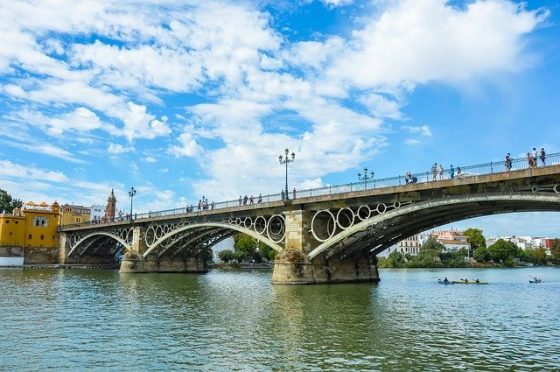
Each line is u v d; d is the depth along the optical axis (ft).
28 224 324.80
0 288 144.87
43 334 70.64
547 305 110.22
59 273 238.48
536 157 99.96
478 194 109.50
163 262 248.52
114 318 85.40
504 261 524.11
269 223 165.89
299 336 68.28
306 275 151.74
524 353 58.75
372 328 74.90
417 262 457.27
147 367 52.29
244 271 308.81
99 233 283.59
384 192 128.47
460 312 95.30
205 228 208.85
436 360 55.11
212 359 55.52
